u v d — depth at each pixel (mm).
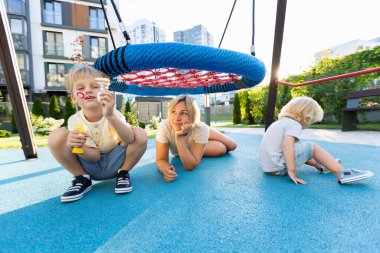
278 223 833
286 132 1360
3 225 875
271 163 1424
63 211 987
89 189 1234
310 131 4820
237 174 1510
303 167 1654
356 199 1045
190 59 1282
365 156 2023
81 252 689
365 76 6051
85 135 1075
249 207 978
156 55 1251
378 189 1178
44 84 11930
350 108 4680
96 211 975
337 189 1186
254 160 1952
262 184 1290
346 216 878
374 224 812
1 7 1864
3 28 1922
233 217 888
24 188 1339
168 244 717
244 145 2875
